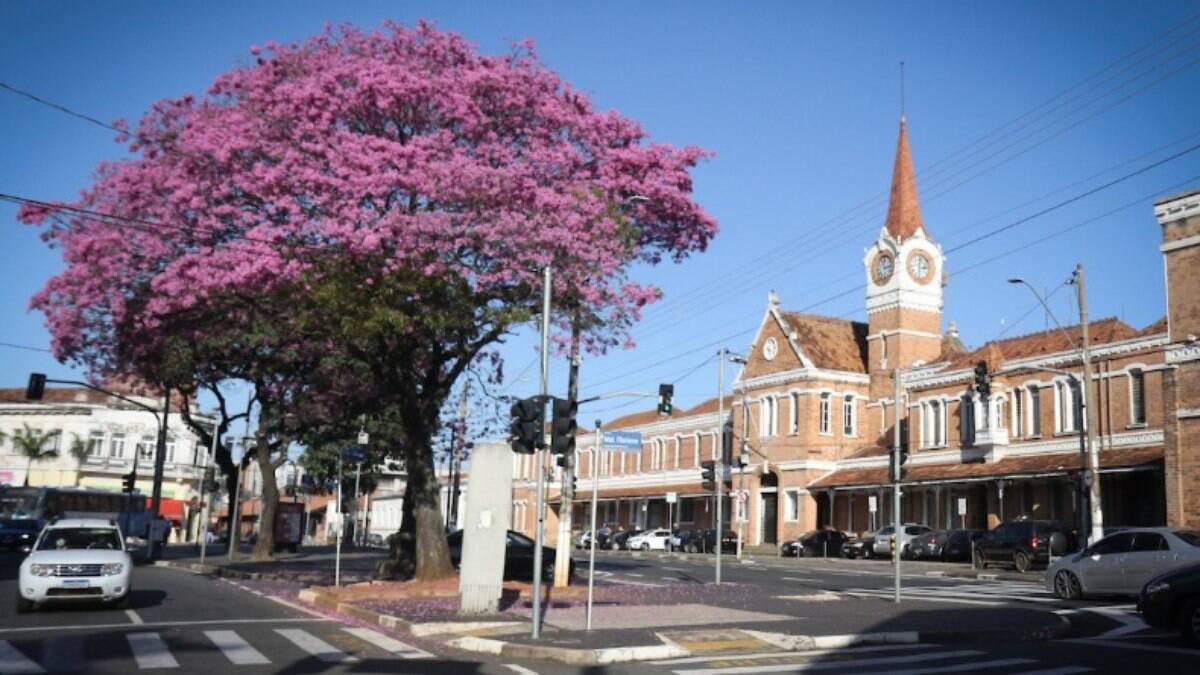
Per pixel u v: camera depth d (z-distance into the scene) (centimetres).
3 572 3062
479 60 2384
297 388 3556
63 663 1277
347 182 2069
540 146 2317
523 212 2159
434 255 2094
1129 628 1762
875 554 4834
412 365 2594
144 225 2236
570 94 2450
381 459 4484
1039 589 2684
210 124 2239
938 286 5975
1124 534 2200
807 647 1502
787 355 6194
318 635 1614
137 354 2744
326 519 9025
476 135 2292
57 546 2011
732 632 1575
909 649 1496
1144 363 4159
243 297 2291
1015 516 4694
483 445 1958
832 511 5766
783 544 5428
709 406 7138
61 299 2398
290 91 2177
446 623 1681
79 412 7769
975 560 3747
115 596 1909
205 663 1292
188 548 6106
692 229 2558
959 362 5216
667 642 1483
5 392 8225
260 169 2105
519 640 1495
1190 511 3359
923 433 5356
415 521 2567
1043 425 4628
